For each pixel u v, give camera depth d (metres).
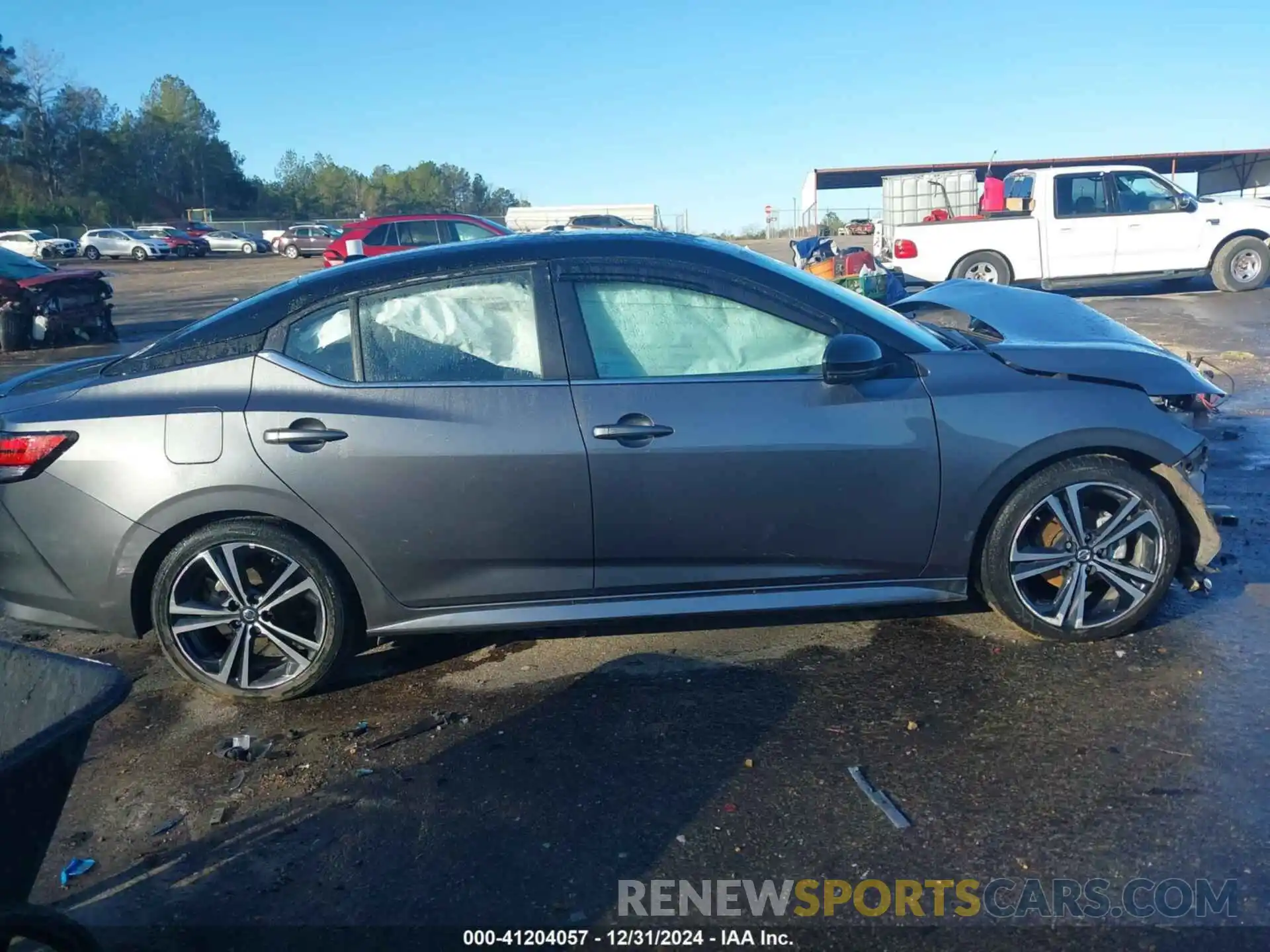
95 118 85.81
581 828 3.02
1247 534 5.11
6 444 3.66
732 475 3.67
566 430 3.63
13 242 45.12
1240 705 3.50
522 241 3.93
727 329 3.80
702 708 3.66
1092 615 4.00
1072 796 3.04
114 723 3.79
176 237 46.50
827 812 3.03
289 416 3.63
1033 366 3.88
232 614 3.78
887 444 3.70
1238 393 8.38
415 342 3.75
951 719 3.49
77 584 3.73
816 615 4.36
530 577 3.77
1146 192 15.19
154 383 3.75
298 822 3.12
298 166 111.19
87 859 3.00
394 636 4.02
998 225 15.19
